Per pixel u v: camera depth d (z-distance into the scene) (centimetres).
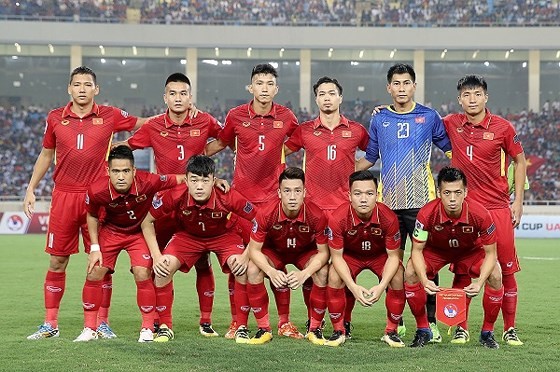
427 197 615
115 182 559
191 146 644
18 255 1537
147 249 582
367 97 3547
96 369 452
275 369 454
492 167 591
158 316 611
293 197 546
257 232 564
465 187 543
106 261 585
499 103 3516
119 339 566
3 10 3284
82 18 3269
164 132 642
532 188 2872
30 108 3356
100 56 3475
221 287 1006
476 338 602
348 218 555
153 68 3550
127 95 3553
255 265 563
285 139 655
